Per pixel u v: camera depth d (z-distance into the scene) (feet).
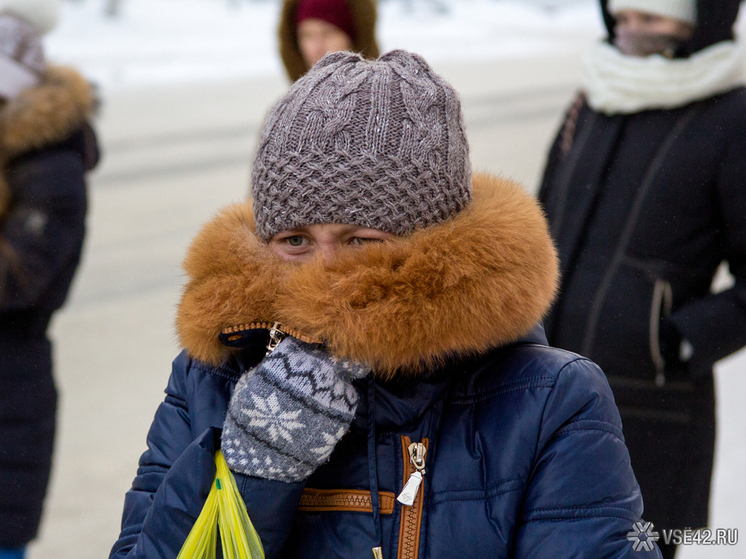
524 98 153.17
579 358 13.48
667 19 26.91
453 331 12.66
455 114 14.32
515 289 13.00
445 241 13.12
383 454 12.94
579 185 27.22
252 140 117.39
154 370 47.32
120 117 137.49
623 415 24.93
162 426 14.97
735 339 24.25
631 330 25.08
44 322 27.73
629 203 25.82
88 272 64.69
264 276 13.85
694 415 24.79
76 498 34.63
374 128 13.42
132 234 74.64
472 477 12.63
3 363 26.63
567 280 26.68
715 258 25.36
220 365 14.73
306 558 12.84
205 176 95.76
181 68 203.62
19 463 26.58
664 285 25.00
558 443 12.56
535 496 12.39
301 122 13.69
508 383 13.23
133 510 14.29
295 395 12.66
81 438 39.45
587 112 28.25
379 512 12.57
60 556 30.81
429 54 245.24
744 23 122.42
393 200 13.42
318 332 12.82
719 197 24.76
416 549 12.26
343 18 36.14
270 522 12.53
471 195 14.69
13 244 26.50
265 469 12.53
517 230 13.50
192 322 14.19
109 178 95.45
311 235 14.05
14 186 26.84
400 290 12.71
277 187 13.80
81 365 47.91
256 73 196.44
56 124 27.45
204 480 12.69
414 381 13.37
